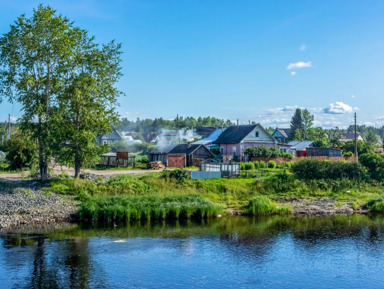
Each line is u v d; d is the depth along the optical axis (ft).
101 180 118.32
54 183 110.22
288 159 177.47
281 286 51.72
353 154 207.41
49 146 115.14
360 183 128.88
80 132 114.42
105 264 58.70
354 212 102.17
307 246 69.62
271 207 100.17
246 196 116.98
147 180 120.37
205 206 95.55
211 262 60.54
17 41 109.81
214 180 126.62
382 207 103.24
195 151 186.39
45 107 115.75
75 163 118.11
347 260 62.23
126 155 179.32
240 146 197.88
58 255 62.34
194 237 75.25
